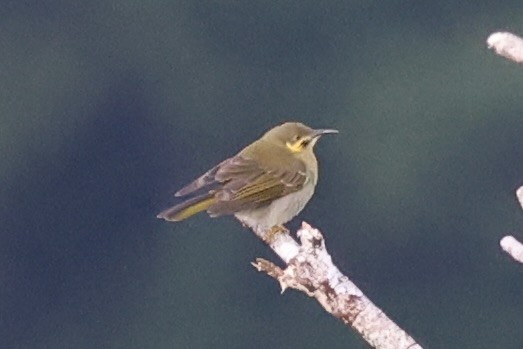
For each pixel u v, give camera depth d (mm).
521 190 8547
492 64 26453
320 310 24750
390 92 26859
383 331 8305
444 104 25734
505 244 8141
